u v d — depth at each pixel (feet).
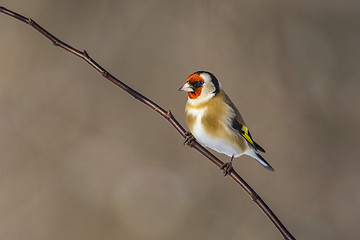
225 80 44.34
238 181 17.53
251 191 17.01
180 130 17.22
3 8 14.96
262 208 16.61
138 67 46.57
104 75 16.21
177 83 45.29
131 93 16.92
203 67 45.14
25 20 15.05
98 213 38.96
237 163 40.88
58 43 15.66
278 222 16.30
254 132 42.47
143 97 17.15
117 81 16.65
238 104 43.45
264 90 44.06
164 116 17.28
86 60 15.84
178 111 44.57
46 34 15.43
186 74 45.29
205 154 19.42
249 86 44.14
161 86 45.50
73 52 15.79
